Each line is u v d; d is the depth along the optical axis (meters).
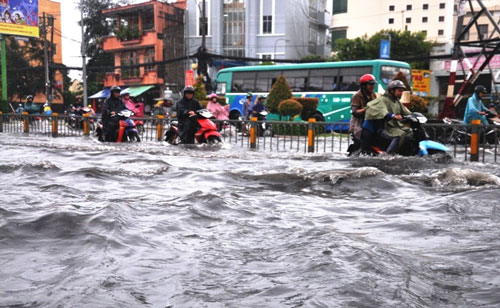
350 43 37.69
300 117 19.55
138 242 2.34
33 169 5.31
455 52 16.23
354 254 2.08
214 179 4.89
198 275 1.84
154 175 5.11
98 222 2.65
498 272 1.87
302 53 41.41
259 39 38.31
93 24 42.59
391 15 50.94
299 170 5.34
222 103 21.89
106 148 9.12
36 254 2.10
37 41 44.12
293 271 1.88
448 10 48.44
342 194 4.11
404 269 1.89
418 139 7.26
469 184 4.54
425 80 29.69
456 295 1.62
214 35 38.06
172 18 37.78
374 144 7.58
